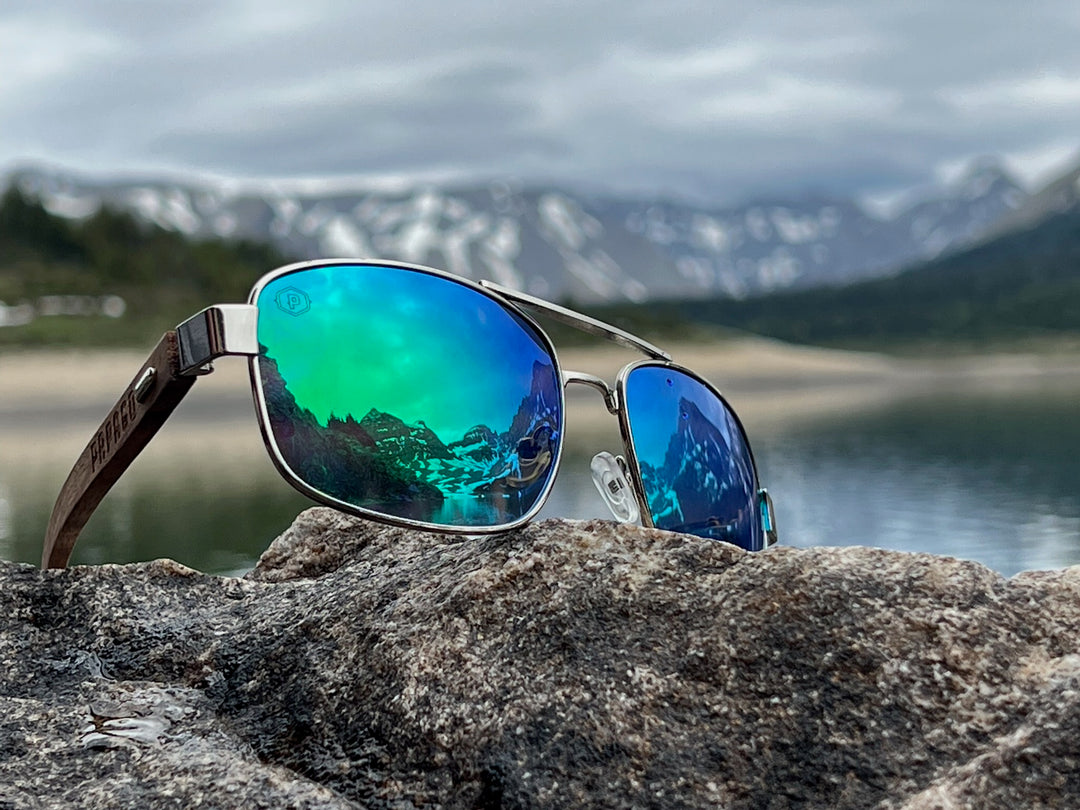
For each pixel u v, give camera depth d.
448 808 0.16
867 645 0.17
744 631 0.17
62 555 0.24
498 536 0.20
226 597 0.24
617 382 0.21
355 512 0.17
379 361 0.18
